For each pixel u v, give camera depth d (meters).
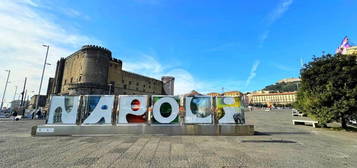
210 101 10.98
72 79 62.94
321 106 13.07
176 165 4.90
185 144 7.62
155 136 9.62
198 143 7.84
